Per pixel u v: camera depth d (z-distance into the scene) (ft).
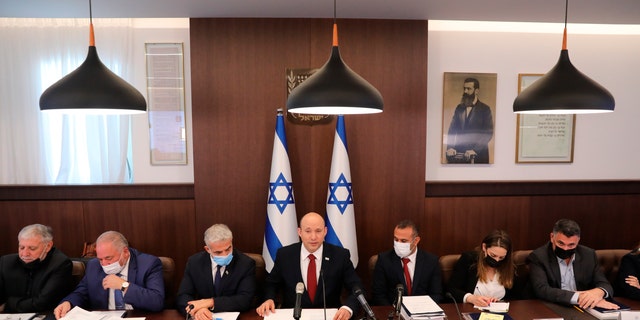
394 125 10.19
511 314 6.51
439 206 10.68
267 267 9.50
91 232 10.28
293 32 9.88
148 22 10.42
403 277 7.80
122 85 5.74
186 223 10.36
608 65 11.16
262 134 10.03
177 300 6.97
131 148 10.64
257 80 9.93
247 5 8.86
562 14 9.54
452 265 8.32
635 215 11.18
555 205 10.98
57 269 7.34
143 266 7.34
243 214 10.15
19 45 10.16
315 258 7.45
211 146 10.00
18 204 10.16
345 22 9.93
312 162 10.18
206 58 9.82
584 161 11.34
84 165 10.57
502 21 10.08
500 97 11.01
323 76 5.17
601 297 6.91
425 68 10.12
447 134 10.93
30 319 6.39
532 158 11.19
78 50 10.23
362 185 10.26
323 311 6.59
